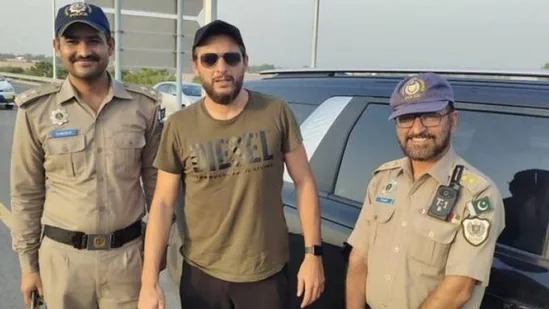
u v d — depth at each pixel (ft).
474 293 5.99
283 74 10.66
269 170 7.28
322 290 7.50
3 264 15.28
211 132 7.23
